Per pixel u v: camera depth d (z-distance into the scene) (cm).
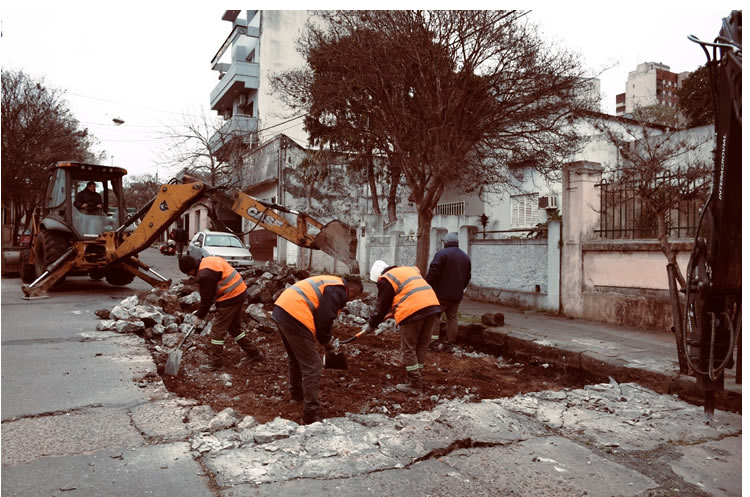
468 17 971
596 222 958
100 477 317
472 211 2081
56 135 2605
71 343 676
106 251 1143
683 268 783
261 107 2930
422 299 540
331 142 1623
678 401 506
